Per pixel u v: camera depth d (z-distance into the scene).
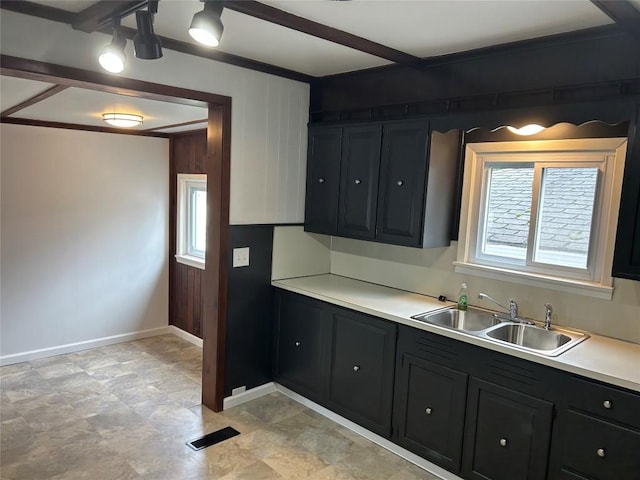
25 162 4.25
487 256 3.12
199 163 4.76
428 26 2.40
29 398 3.59
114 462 2.77
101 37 2.53
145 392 3.74
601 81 2.38
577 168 2.69
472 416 2.56
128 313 4.98
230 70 3.19
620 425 2.05
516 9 2.15
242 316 3.51
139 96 2.88
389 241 3.20
